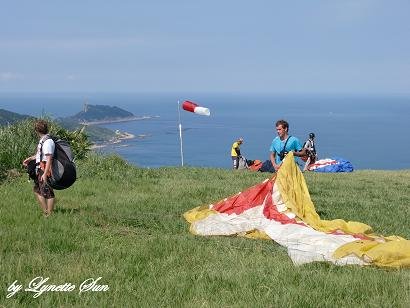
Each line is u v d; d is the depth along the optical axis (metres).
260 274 8.16
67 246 9.82
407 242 9.45
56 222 11.77
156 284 7.68
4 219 11.93
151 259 9.23
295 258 9.56
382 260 9.08
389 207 17.45
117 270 8.34
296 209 12.55
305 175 27.19
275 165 15.63
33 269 8.19
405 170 34.78
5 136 22.06
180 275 8.12
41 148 12.66
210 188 18.89
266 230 11.76
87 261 8.83
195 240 11.20
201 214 13.41
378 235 12.29
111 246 10.00
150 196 16.86
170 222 12.98
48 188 12.67
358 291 7.40
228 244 10.95
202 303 6.90
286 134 15.59
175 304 6.91
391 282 7.75
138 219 13.01
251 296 7.14
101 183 19.12
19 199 14.66
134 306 6.78
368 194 20.67
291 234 11.23
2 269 8.05
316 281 7.78
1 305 6.67
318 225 12.41
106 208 14.44
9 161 20.67
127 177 21.47
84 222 12.24
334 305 6.85
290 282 7.86
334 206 16.83
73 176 12.73
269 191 12.95
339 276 8.22
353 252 9.35
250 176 24.09
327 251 9.94
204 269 8.43
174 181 21.25
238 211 12.94
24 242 9.94
